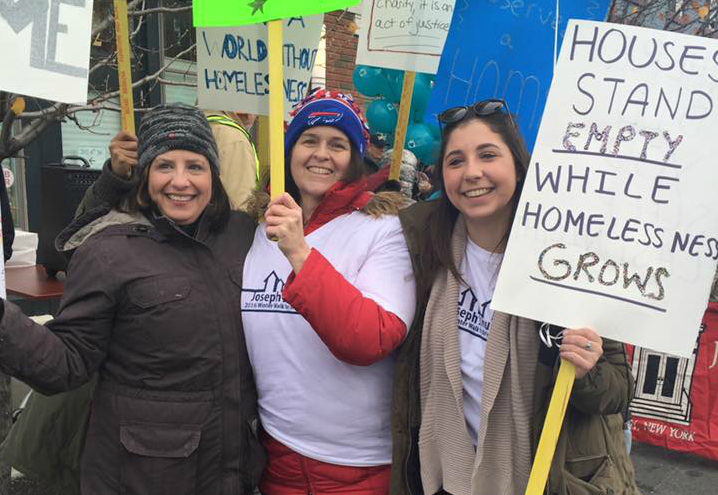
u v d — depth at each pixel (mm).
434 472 1693
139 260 1645
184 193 1708
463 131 1607
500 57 2580
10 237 2619
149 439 1614
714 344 3939
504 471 1588
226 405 1696
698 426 3979
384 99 4691
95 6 2832
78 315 1596
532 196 1504
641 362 4129
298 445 1703
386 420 1748
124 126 2334
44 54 1450
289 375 1692
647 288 1436
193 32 5988
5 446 2141
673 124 1445
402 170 4066
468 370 1646
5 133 2344
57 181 3123
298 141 1804
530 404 1569
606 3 2455
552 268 1481
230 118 2744
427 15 2992
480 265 1687
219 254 1783
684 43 1443
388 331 1574
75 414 2051
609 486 1540
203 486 1679
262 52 2598
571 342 1425
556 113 1508
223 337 1696
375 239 1722
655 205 1446
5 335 1425
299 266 1543
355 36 7699
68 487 2146
